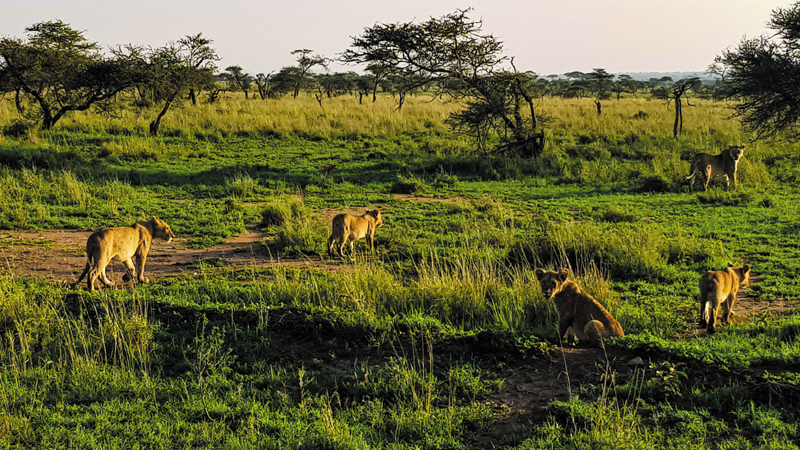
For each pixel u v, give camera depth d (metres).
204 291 9.21
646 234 11.94
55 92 28.97
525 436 5.08
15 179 17.00
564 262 10.81
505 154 24.86
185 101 41.75
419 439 5.07
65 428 5.05
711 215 15.24
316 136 30.06
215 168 21.94
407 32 24.64
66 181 16.89
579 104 52.62
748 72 23.02
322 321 7.50
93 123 29.45
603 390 5.46
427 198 18.23
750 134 27.19
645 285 9.92
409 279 10.27
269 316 7.70
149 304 8.09
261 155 25.34
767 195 17.50
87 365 6.12
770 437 4.78
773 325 7.55
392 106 45.34
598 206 16.61
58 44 28.88
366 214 12.27
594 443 4.73
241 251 12.24
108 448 4.79
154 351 6.73
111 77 27.84
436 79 25.86
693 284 9.93
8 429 4.87
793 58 22.55
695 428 4.95
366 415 5.43
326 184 19.80
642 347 6.46
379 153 25.66
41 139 25.08
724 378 5.76
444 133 32.19
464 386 5.98
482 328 7.68
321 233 13.16
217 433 5.05
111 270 10.77
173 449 4.85
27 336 6.77
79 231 13.28
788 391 5.39
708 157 18.66
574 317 7.10
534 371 6.34
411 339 7.08
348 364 6.71
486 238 12.84
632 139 29.08
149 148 24.23
